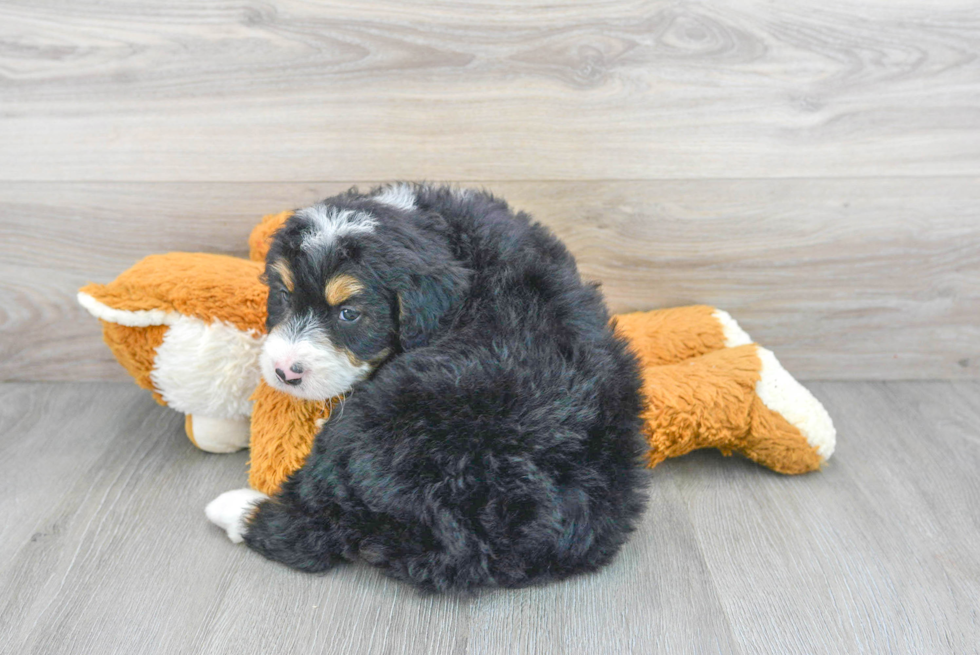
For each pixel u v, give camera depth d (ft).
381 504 3.94
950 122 5.68
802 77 5.57
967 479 5.18
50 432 5.64
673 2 5.37
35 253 6.01
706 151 5.77
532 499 3.91
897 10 5.40
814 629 3.92
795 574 4.31
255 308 4.91
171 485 5.05
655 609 4.04
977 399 6.18
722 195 5.90
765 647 3.81
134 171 5.79
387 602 4.09
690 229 6.00
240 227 5.98
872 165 5.80
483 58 5.50
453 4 5.35
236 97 5.60
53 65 5.49
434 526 3.90
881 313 6.25
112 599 4.06
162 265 4.99
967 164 5.78
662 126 5.70
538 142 5.74
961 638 3.88
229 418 5.24
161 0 5.33
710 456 5.52
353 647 3.78
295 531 4.21
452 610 4.03
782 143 5.75
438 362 3.96
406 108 5.64
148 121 5.65
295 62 5.50
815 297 6.22
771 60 5.53
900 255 6.06
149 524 4.66
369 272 3.87
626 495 4.22
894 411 6.00
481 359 3.95
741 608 4.05
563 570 4.16
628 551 4.49
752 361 5.23
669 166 5.82
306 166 5.81
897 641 3.86
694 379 5.09
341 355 4.01
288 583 4.21
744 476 5.26
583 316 4.34
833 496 5.02
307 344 3.96
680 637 3.86
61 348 6.29
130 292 4.80
